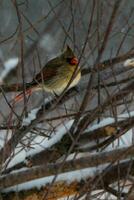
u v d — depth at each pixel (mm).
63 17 10062
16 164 10148
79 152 10188
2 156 8719
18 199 9031
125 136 10328
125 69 10617
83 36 10211
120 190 8977
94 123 10758
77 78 11555
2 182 7543
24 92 9070
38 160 10219
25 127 9734
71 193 9445
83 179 9312
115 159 7250
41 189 9352
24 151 10328
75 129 9758
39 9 15938
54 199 9516
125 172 9148
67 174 9305
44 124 12008
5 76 11086
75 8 9406
